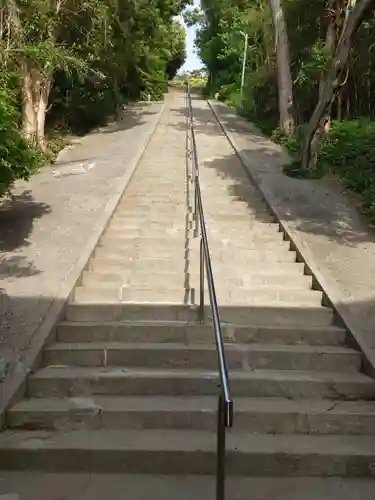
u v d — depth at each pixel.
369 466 4.48
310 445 4.64
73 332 6.16
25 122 13.98
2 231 8.80
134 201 11.22
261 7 24.38
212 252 8.37
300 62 18.42
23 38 9.73
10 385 5.11
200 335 6.17
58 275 7.17
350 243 8.73
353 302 6.68
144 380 5.34
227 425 3.31
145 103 29.03
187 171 13.80
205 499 4.09
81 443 4.57
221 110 27.59
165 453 4.47
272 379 5.38
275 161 14.81
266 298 7.12
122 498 4.09
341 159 13.14
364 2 11.90
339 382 5.37
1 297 6.55
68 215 9.67
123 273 7.55
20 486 4.23
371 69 16.31
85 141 17.67
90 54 14.95
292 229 9.34
